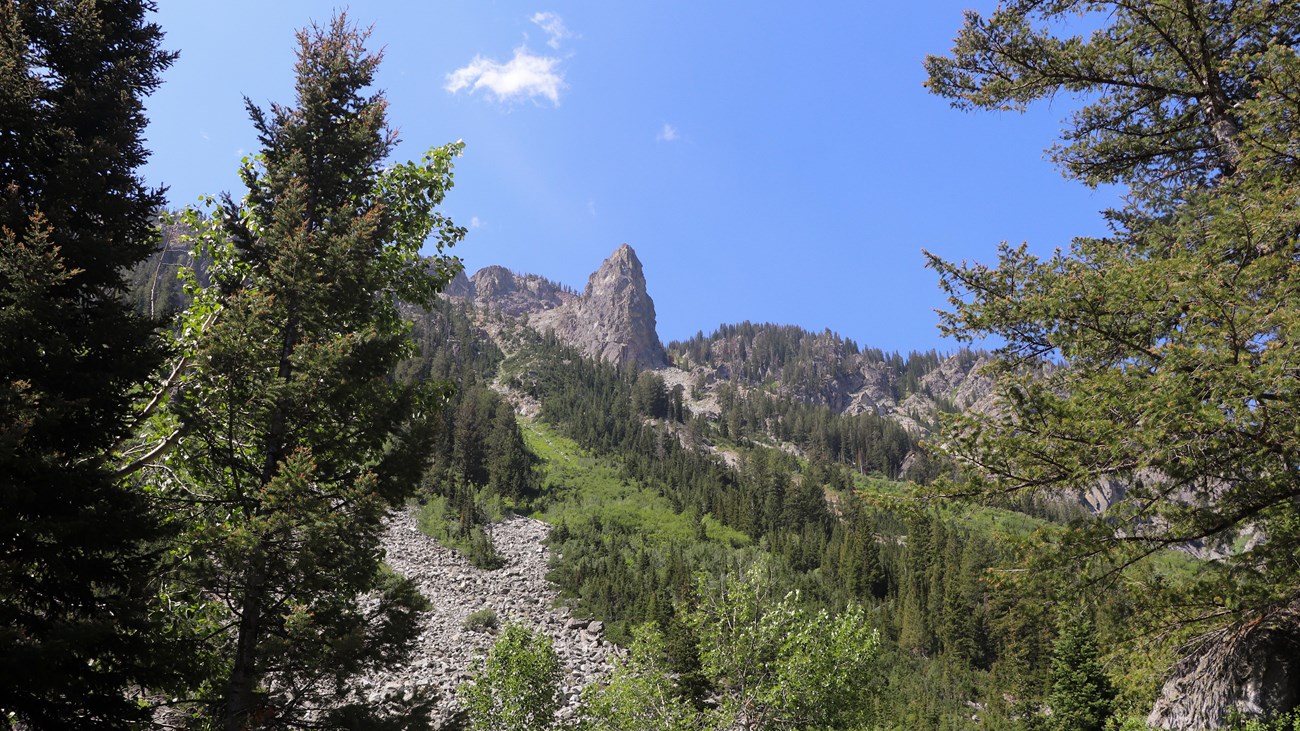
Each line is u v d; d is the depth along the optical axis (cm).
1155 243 1095
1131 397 780
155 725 926
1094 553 836
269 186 1233
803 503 10312
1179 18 1040
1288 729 1016
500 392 16825
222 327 1009
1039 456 866
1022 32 1168
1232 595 813
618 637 5288
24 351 832
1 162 959
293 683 990
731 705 1952
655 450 13625
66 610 871
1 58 929
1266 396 730
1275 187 831
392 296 1334
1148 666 947
